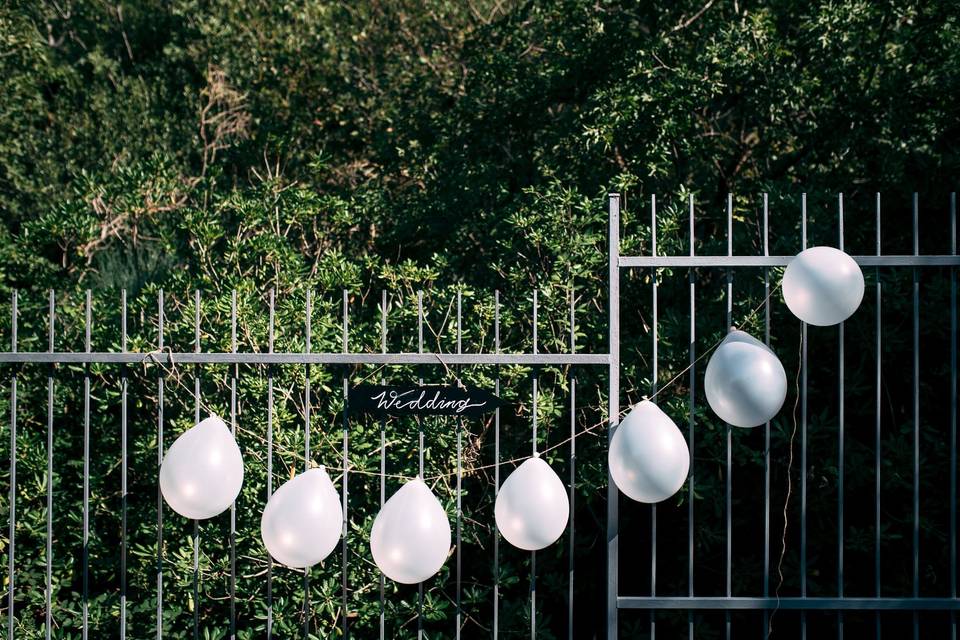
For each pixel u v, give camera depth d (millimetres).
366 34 8422
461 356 3889
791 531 5219
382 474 3926
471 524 4922
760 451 5008
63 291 5848
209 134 8914
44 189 8562
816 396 5312
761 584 5234
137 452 4855
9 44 8578
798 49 6410
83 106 9344
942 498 5020
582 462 4992
